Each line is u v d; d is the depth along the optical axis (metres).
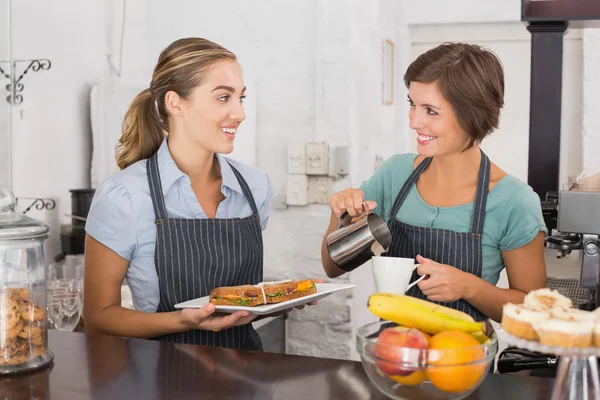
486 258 1.70
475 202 1.68
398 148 4.01
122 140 1.82
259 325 2.86
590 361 0.90
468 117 1.56
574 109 3.68
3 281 1.19
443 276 1.52
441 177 1.75
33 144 3.02
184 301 1.70
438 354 0.92
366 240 1.63
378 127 3.61
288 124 3.21
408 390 0.96
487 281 1.72
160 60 1.72
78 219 3.03
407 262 1.44
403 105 3.99
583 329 0.86
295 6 3.16
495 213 1.67
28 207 2.99
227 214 1.80
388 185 1.90
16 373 1.19
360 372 1.19
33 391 1.12
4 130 2.85
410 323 1.03
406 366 0.93
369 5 3.37
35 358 1.22
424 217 1.75
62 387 1.14
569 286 2.39
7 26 2.84
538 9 1.84
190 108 1.67
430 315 1.02
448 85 1.54
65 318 2.06
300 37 3.17
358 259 1.66
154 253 1.69
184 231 1.69
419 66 1.57
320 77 3.11
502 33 3.86
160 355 1.29
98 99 3.22
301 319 3.21
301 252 3.21
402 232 1.77
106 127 3.13
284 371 1.20
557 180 1.90
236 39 3.27
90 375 1.19
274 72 3.21
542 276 1.68
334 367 1.22
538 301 0.94
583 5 1.80
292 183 3.14
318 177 3.15
